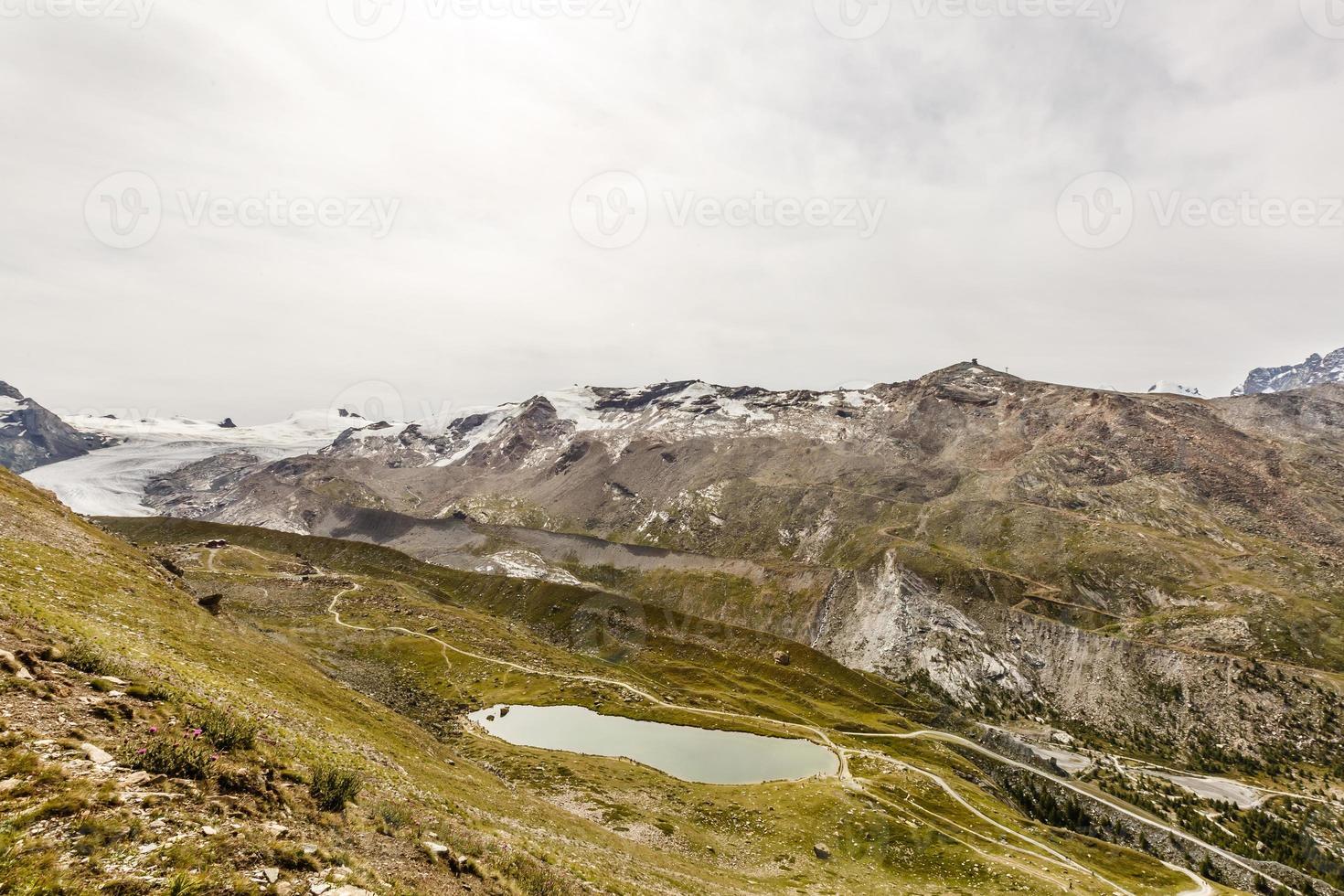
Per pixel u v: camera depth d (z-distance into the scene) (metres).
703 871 57.53
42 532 59.91
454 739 100.31
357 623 161.12
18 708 16.17
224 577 187.38
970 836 91.19
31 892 10.44
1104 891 77.19
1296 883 130.88
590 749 110.12
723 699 166.38
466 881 19.52
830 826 83.44
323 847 16.11
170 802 14.93
